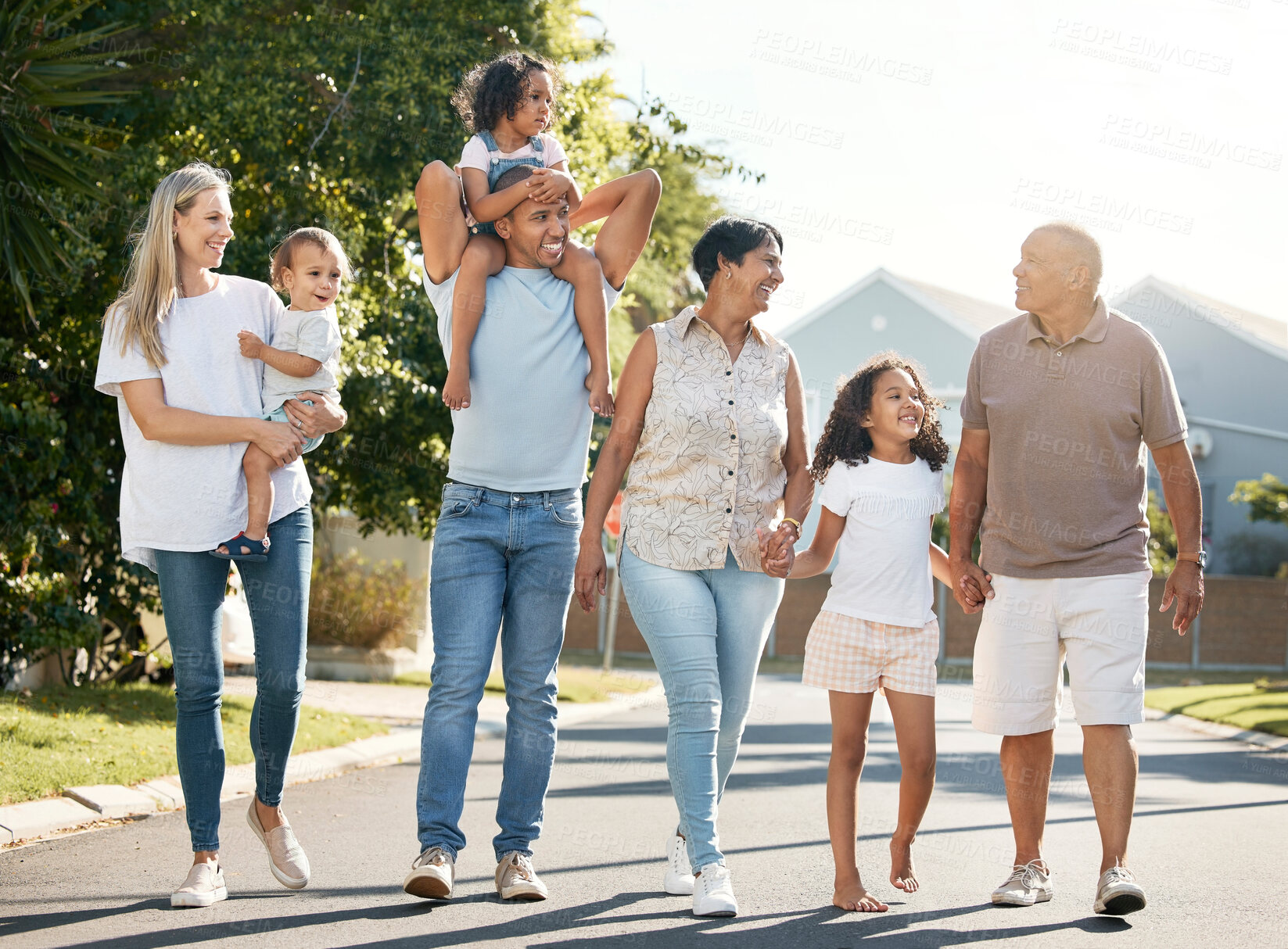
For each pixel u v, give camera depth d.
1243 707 13.45
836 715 4.20
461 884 4.34
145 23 9.82
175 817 5.73
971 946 3.57
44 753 6.32
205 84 9.89
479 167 4.25
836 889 4.08
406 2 10.63
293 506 4.01
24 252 7.44
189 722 3.93
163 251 3.84
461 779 3.93
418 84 10.42
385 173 10.55
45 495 9.25
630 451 4.23
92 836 5.17
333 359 4.15
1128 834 4.03
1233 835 5.90
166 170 9.42
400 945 3.45
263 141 10.06
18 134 7.25
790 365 4.39
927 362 27.41
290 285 4.11
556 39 12.05
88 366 9.45
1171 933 3.79
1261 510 23.08
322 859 4.80
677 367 4.17
